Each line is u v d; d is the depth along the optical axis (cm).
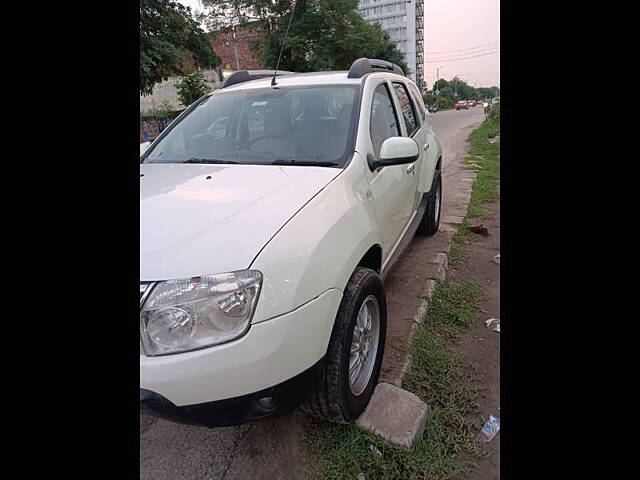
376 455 198
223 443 214
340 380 192
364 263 248
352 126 263
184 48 1548
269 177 228
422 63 10025
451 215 590
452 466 197
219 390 157
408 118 385
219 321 156
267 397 166
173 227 180
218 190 214
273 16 1686
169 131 315
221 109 307
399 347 278
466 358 277
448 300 352
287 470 197
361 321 219
